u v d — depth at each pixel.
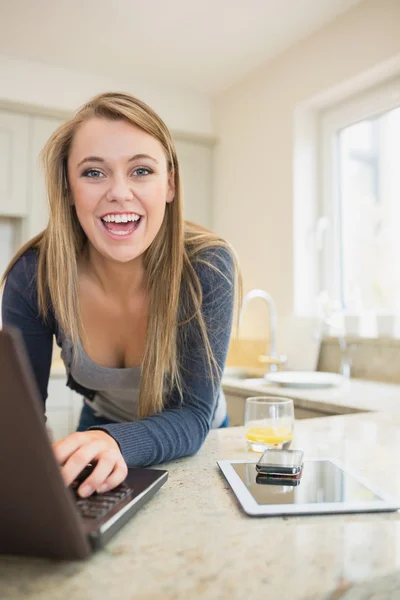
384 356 2.50
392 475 0.83
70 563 0.51
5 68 3.11
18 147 3.00
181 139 3.53
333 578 0.48
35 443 0.44
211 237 1.18
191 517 0.64
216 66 3.20
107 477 0.68
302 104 2.95
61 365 2.85
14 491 0.46
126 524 0.62
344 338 2.67
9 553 0.52
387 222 2.66
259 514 0.64
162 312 1.08
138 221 1.02
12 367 0.41
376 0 2.47
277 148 3.11
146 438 0.87
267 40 2.89
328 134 2.98
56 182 1.10
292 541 0.57
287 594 0.45
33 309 1.17
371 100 2.72
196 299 1.08
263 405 1.01
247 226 3.34
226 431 1.21
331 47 2.72
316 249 3.00
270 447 0.99
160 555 0.53
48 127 3.08
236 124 3.46
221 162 3.59
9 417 0.43
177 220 1.10
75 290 1.13
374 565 0.51
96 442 0.73
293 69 2.97
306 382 2.22
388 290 2.64
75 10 2.58
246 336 3.28
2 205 2.96
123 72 3.30
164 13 2.61
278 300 3.08
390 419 1.35
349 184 2.90
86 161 0.98
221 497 0.72
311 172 3.03
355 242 2.86
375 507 0.67
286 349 2.88
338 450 1.00
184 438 0.93
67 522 0.47
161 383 1.07
